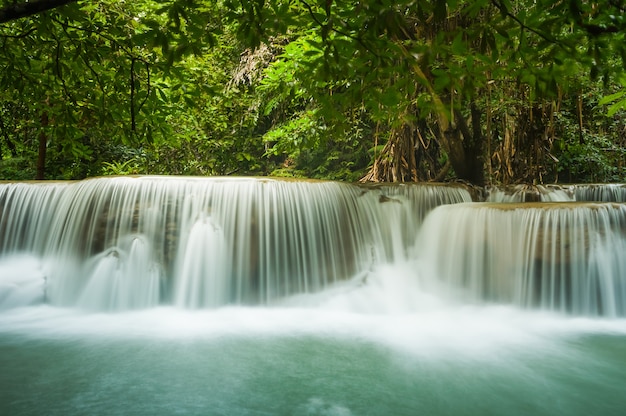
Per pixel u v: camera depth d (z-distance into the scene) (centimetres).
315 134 984
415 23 787
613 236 679
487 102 1005
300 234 797
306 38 715
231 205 778
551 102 1008
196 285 757
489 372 462
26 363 474
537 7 200
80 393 397
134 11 639
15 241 822
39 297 760
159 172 1512
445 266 812
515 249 720
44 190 832
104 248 763
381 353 519
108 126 346
